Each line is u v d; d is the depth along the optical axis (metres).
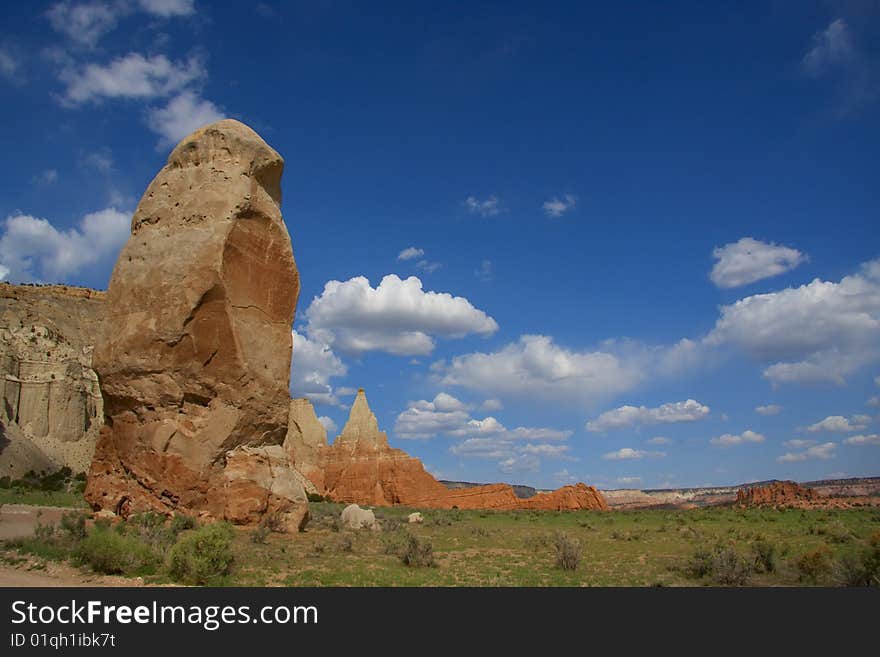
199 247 30.22
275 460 31.52
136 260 31.30
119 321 30.73
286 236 33.44
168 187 32.19
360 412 111.25
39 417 91.31
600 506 94.94
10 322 104.06
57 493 51.72
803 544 33.53
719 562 21.92
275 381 32.03
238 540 26.38
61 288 131.75
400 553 25.17
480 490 101.81
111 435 30.80
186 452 29.12
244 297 31.19
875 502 90.56
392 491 100.94
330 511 49.06
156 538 22.67
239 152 32.25
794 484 99.62
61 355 102.94
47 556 20.59
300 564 22.41
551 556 27.53
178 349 29.59
